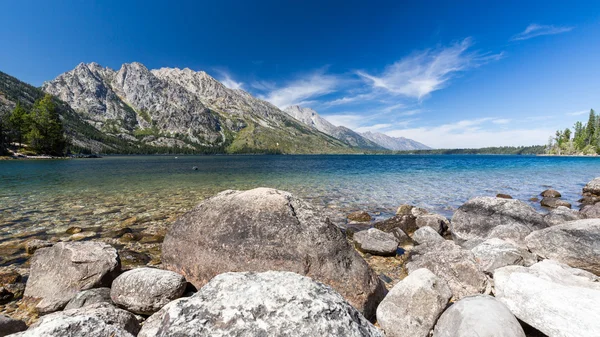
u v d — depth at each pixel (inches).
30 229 516.4
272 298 143.0
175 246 307.1
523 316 199.6
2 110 6358.3
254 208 295.6
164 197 870.4
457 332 174.6
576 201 898.7
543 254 338.0
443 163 3447.3
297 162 4045.3
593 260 299.0
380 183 1299.2
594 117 5994.1
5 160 3147.1
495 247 326.3
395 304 220.7
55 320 142.6
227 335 123.0
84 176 1512.1
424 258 331.9
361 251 436.5
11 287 284.5
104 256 283.3
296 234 270.2
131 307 232.1
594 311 173.3
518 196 971.9
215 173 1866.4
